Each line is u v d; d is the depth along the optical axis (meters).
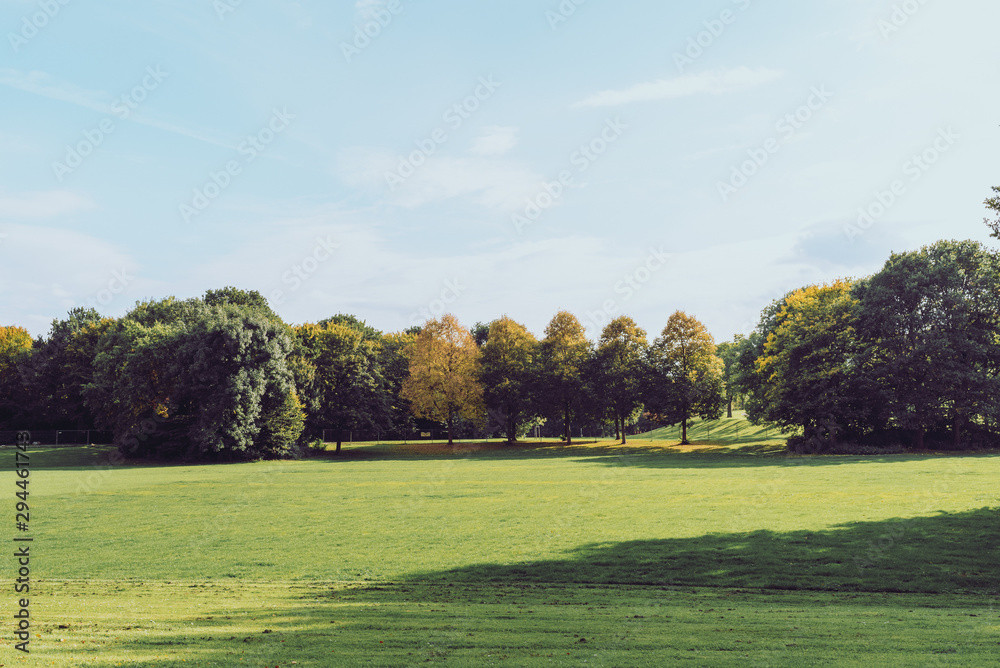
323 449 75.81
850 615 12.65
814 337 61.59
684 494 31.72
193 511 28.83
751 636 10.62
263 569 18.14
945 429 62.41
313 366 75.69
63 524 25.66
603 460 58.12
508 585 16.25
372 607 13.39
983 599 14.53
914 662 8.76
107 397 67.94
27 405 89.00
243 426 63.69
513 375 79.06
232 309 69.50
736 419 100.81
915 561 17.67
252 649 9.55
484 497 32.25
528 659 9.18
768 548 19.39
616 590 15.58
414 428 99.56
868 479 35.78
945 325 60.28
